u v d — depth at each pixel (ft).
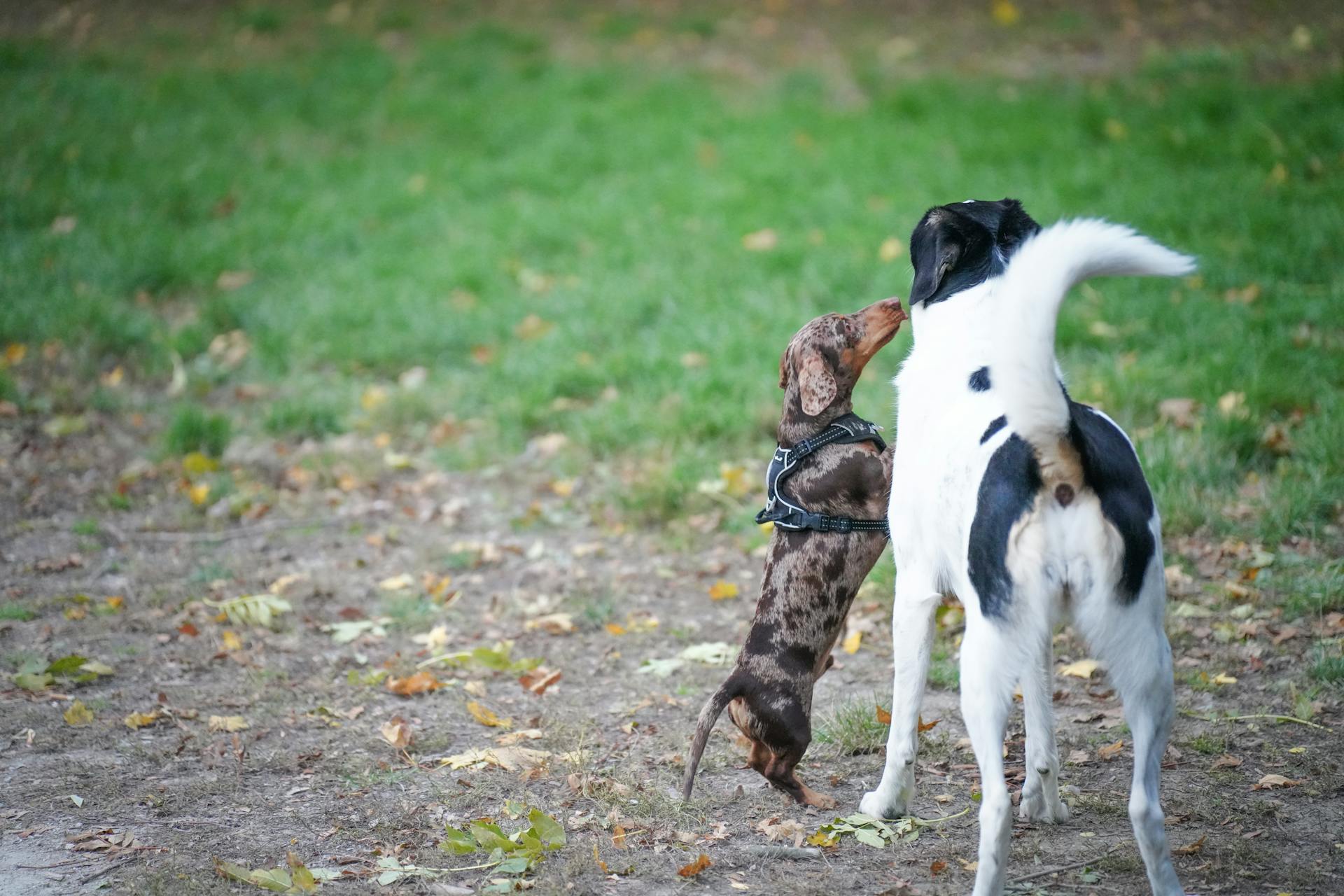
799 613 21.31
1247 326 40.04
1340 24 65.36
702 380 41.70
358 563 33.71
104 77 71.56
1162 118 56.75
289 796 22.75
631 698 26.55
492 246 54.39
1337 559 29.71
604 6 82.23
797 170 58.13
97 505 37.17
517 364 44.73
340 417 42.78
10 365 45.11
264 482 38.81
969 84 65.77
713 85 69.67
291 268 53.52
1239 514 31.83
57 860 20.51
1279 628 27.25
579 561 33.81
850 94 67.21
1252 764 22.47
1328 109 53.57
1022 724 25.00
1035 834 20.68
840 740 24.21
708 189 57.36
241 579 32.81
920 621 20.13
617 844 20.65
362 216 58.03
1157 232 46.78
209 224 57.52
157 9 83.92
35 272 51.19
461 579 33.01
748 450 38.60
